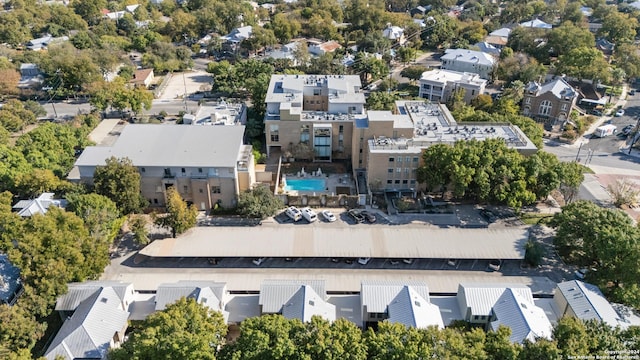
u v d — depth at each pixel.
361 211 102.81
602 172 124.06
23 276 70.56
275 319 61.12
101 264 79.44
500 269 88.12
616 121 155.25
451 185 104.56
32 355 69.50
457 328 66.38
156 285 83.00
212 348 58.97
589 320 62.94
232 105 141.00
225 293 76.25
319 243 89.56
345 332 58.88
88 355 63.97
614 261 77.94
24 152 115.19
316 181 118.12
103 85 164.12
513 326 66.31
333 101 127.81
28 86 173.88
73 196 91.31
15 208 99.00
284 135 125.50
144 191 102.25
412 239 90.88
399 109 129.62
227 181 101.06
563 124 150.38
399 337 58.31
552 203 107.81
